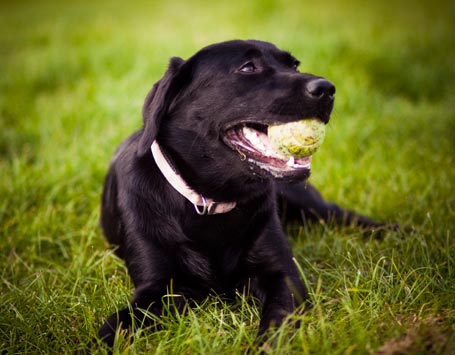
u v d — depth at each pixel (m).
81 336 1.52
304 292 1.58
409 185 1.97
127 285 1.66
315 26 3.92
